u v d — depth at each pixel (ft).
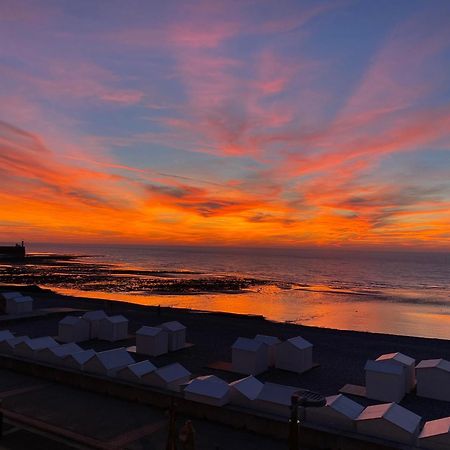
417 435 43.34
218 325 130.52
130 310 160.25
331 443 43.19
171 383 56.70
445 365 68.23
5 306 135.33
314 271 637.30
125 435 46.70
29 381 65.00
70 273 465.47
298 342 82.79
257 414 47.85
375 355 97.86
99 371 62.75
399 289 380.78
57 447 43.73
